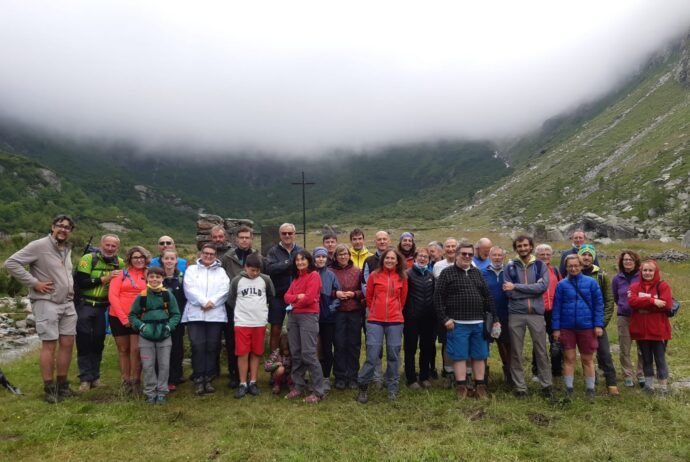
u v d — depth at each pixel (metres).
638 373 8.42
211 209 183.75
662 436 6.08
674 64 134.62
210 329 8.14
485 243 8.89
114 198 155.62
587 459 5.54
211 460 5.64
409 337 8.28
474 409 7.14
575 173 99.44
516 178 132.38
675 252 28.25
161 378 7.61
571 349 7.66
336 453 5.75
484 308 7.76
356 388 8.36
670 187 59.44
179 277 8.63
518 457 5.63
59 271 7.67
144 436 6.31
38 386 8.48
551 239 52.62
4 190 104.00
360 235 9.80
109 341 11.95
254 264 8.00
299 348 7.92
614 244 38.91
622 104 137.62
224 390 8.31
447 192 174.25
